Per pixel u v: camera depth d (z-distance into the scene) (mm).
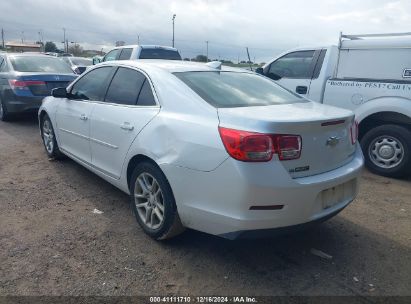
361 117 5941
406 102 5504
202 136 3055
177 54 11695
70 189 4910
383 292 2980
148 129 3543
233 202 2867
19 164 5906
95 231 3811
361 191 5215
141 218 3775
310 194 2959
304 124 2926
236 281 3068
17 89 8570
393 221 4273
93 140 4484
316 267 3301
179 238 3689
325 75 6688
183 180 3143
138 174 3715
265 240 3725
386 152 5809
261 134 2809
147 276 3098
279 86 4367
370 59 5949
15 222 3957
